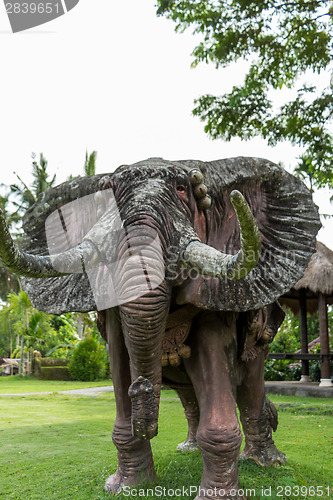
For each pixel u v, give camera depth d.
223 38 11.08
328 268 13.25
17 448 5.73
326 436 6.43
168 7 11.20
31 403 11.52
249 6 10.79
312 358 13.57
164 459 4.67
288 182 3.88
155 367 2.91
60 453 5.41
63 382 22.91
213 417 3.19
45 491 3.89
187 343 3.46
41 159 29.86
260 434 4.51
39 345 34.00
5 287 34.47
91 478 4.21
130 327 2.73
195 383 3.38
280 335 21.36
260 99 11.52
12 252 2.42
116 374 3.70
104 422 7.96
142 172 3.21
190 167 3.57
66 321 37.56
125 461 3.76
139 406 2.80
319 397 12.00
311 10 10.93
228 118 11.57
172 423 7.73
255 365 4.35
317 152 11.20
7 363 36.25
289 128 11.17
